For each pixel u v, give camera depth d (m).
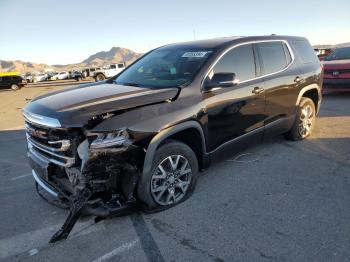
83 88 4.45
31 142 3.90
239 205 3.98
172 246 3.27
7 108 15.62
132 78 4.77
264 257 3.05
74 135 3.34
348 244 3.19
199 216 3.77
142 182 3.61
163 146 3.76
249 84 4.82
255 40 5.18
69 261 3.15
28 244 3.44
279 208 3.89
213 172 4.96
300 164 5.19
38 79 57.47
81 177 3.32
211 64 4.39
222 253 3.13
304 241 3.26
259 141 5.27
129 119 3.44
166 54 5.04
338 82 10.73
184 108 3.90
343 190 4.29
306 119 6.30
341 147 5.91
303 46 6.27
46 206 4.23
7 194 4.63
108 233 3.53
